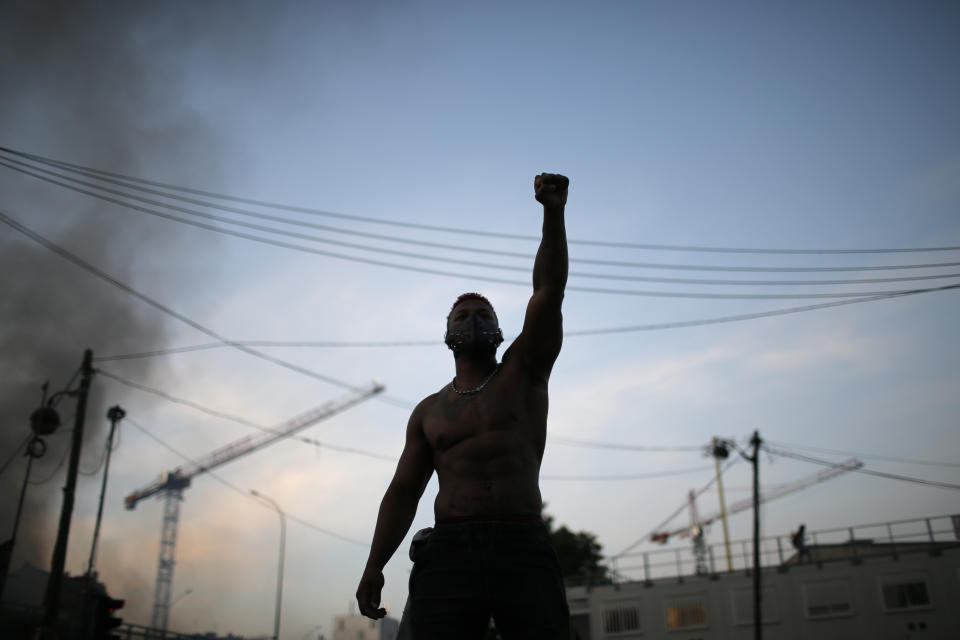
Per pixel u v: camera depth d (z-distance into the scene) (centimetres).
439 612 328
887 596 3481
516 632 323
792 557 4241
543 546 335
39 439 2242
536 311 366
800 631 3606
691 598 3909
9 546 2444
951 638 3297
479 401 362
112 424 2831
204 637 3048
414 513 381
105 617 1691
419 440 383
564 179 381
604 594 4125
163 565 12069
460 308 397
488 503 338
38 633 1845
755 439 3319
